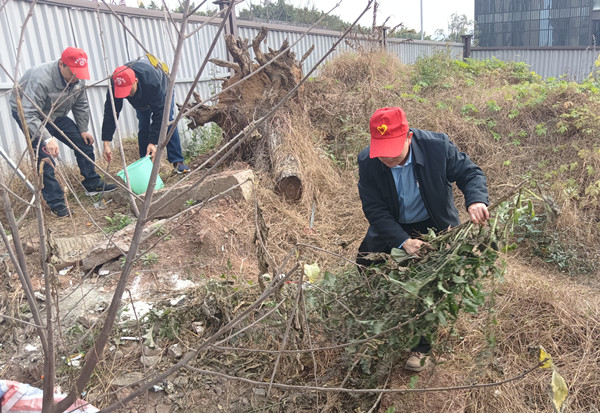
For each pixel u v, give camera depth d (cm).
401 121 229
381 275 246
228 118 567
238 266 379
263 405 250
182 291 343
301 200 498
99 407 247
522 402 251
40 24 555
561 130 593
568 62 1402
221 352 278
